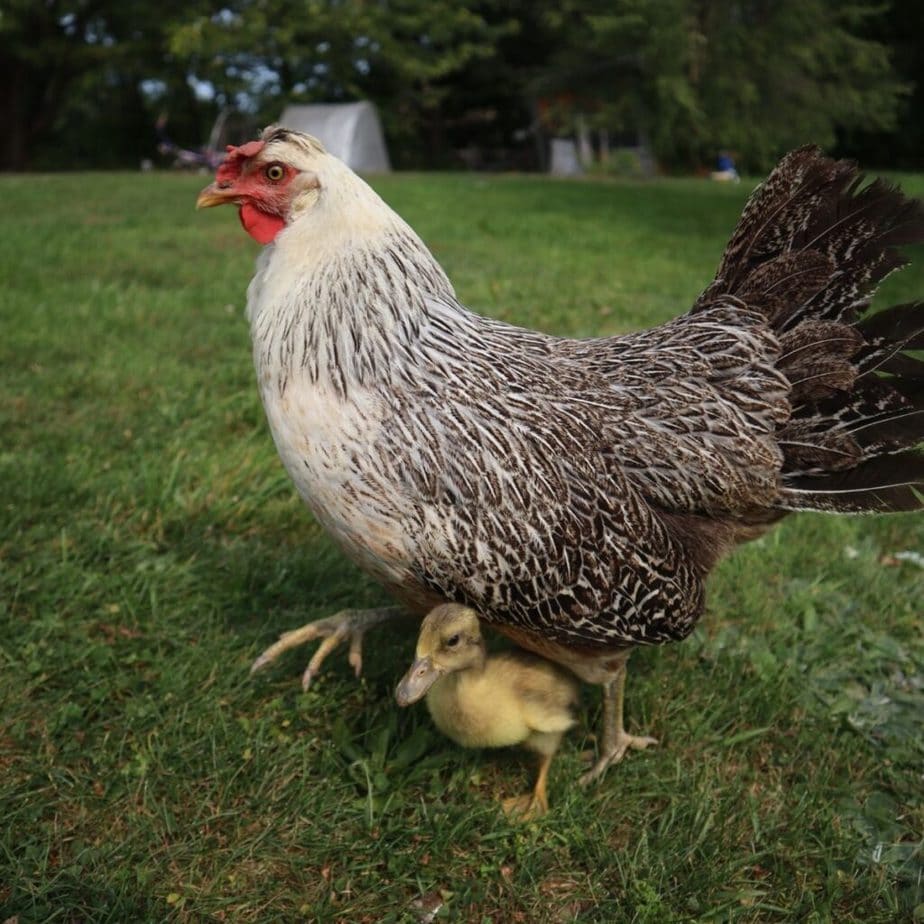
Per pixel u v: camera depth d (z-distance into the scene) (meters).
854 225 0.64
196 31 6.08
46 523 0.83
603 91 6.05
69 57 6.27
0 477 0.88
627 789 0.63
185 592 0.77
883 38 6.55
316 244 0.57
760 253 0.66
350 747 0.63
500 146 8.02
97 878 0.53
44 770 0.59
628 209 3.22
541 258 2.12
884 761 0.67
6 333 1.28
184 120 7.11
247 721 0.65
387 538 0.56
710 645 0.77
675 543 0.60
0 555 0.78
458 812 0.59
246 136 6.96
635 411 0.60
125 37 6.63
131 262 1.82
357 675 0.67
